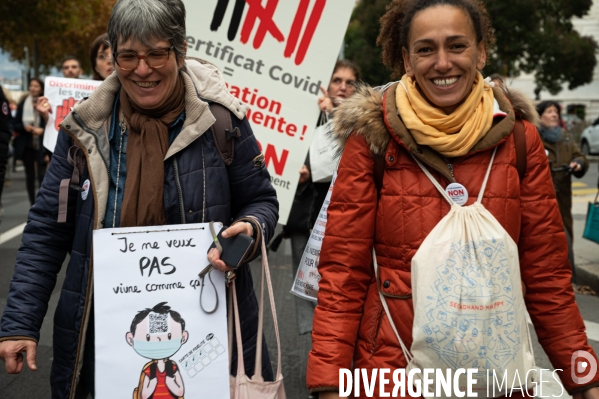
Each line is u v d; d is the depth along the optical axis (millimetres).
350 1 4395
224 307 2221
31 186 10961
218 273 2221
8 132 4875
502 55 27047
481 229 2066
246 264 2430
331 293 2219
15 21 20016
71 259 2283
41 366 4668
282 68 4449
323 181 4410
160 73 2205
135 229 2186
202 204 2283
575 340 2193
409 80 2215
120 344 2166
